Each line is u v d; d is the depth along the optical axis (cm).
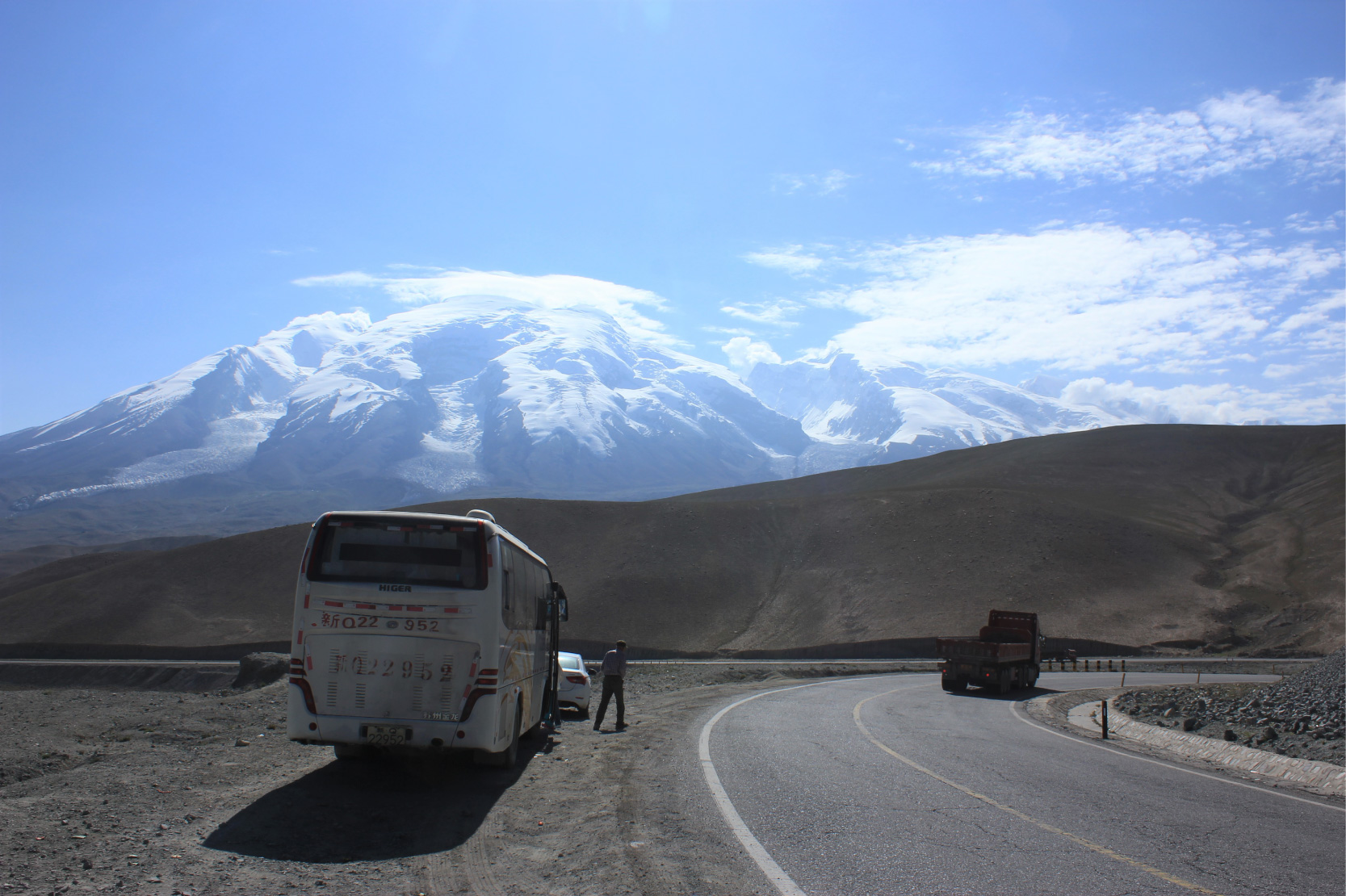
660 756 1297
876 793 1022
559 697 1839
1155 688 3150
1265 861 764
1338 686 1998
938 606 7438
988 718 2138
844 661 5638
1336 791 1188
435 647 1030
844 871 695
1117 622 6888
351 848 760
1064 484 11450
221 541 10456
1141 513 9731
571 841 791
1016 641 3572
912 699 2722
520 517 10631
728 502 10856
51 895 596
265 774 1084
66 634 8631
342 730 1017
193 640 8275
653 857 724
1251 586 7400
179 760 1172
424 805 942
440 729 1020
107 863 672
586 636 8050
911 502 9850
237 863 692
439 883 664
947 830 845
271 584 9362
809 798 980
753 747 1402
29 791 942
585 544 9950
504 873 690
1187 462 11925
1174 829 881
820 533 9638
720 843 775
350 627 1029
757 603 8519
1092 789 1104
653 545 9675
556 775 1152
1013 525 8725
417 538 1055
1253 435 12838
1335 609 6562
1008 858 746
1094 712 2275
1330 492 9550
